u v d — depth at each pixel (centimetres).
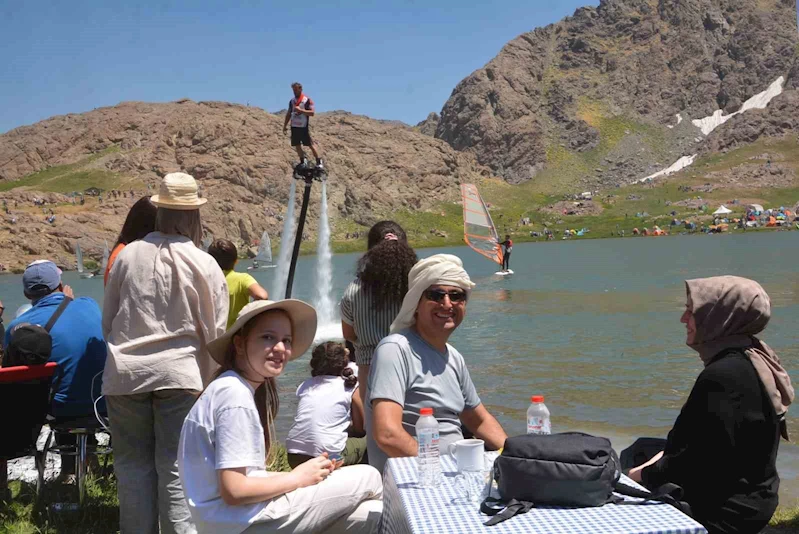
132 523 545
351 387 731
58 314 681
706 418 445
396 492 397
